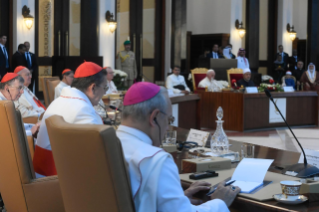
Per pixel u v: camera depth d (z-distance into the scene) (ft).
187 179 6.31
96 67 9.35
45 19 35.63
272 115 27.12
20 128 7.43
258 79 46.55
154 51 43.88
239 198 5.49
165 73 44.27
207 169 6.83
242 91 26.07
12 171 7.54
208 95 27.09
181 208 4.45
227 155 8.34
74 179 4.50
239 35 48.19
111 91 23.08
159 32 44.09
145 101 4.82
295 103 28.14
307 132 25.70
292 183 5.48
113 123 11.71
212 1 49.11
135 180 4.43
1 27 31.58
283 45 53.52
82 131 4.18
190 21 50.80
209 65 37.37
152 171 4.43
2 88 12.94
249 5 48.44
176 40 43.96
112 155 4.08
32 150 10.15
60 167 4.71
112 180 4.12
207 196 5.69
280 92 27.20
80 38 34.99
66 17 36.52
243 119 25.62
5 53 29.63
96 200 4.34
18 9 31.86
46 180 7.59
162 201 4.42
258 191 5.67
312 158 7.25
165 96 4.97
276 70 49.67
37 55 34.73
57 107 8.89
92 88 9.24
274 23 53.57
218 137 8.50
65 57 34.35
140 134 4.82
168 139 9.18
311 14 48.83
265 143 21.58
